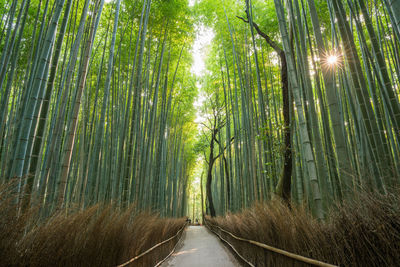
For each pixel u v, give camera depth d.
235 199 10.43
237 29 8.26
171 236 5.91
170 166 13.03
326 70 2.79
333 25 4.42
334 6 3.39
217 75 10.93
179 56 8.27
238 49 8.28
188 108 12.65
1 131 4.68
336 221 1.70
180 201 18.86
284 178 4.69
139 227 3.07
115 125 6.08
